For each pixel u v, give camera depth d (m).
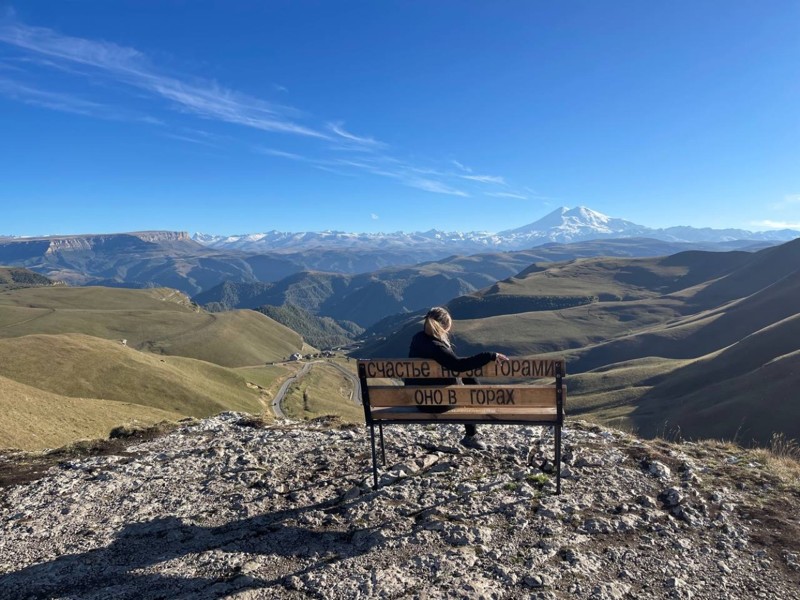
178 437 5.68
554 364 3.59
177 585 2.87
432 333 3.85
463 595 2.70
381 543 3.20
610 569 2.93
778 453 4.49
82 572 3.05
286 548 3.21
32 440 20.09
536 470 4.07
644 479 3.89
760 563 2.95
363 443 4.87
